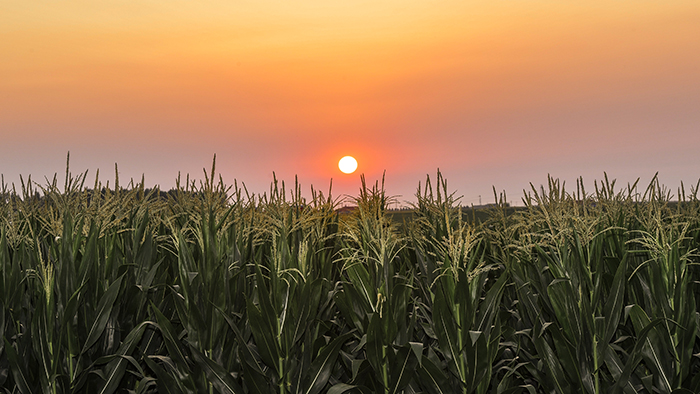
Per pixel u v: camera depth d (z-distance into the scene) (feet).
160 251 13.00
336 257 14.06
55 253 10.86
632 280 10.84
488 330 9.49
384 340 9.26
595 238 10.64
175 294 9.80
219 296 9.82
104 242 11.25
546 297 10.46
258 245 13.35
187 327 9.59
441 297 9.25
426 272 11.16
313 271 12.23
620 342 10.60
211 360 9.16
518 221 12.66
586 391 9.24
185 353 10.16
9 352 9.14
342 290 11.48
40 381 9.57
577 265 9.59
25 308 10.99
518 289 10.72
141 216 13.71
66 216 10.86
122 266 10.72
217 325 9.77
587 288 10.14
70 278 10.02
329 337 10.38
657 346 9.20
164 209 14.99
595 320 9.24
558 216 10.75
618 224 11.89
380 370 9.20
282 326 9.35
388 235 11.29
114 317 10.46
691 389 9.18
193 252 12.36
